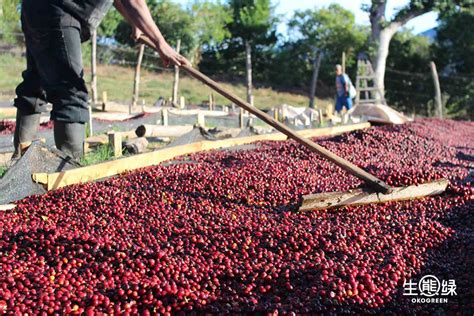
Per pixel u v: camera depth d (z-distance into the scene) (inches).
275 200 112.1
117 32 625.3
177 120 246.4
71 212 101.0
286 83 700.7
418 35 667.4
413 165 151.9
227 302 68.9
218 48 698.8
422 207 103.6
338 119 318.0
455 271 79.2
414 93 606.2
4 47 515.8
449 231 90.8
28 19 127.7
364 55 571.8
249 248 82.7
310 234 85.6
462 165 159.6
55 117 130.8
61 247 80.0
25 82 137.9
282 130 109.0
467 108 573.0
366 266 77.0
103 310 66.0
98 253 78.3
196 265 76.9
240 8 698.8
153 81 554.6
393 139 195.6
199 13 629.3
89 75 514.6
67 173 118.9
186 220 96.6
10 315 62.7
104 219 97.5
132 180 119.0
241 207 108.2
